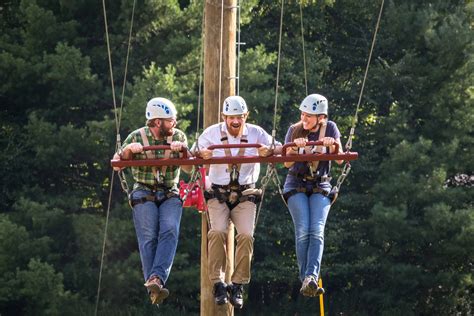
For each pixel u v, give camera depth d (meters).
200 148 13.85
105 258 46.50
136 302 46.69
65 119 48.75
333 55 54.25
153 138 14.16
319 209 14.20
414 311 48.66
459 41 48.25
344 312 49.06
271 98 47.31
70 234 45.66
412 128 49.84
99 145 46.12
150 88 43.91
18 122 49.16
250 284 50.00
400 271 46.84
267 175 14.35
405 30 50.47
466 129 48.38
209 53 17.50
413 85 50.19
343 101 52.97
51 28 47.00
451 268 48.41
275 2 51.44
